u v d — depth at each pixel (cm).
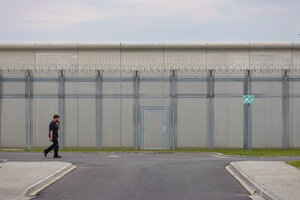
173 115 2656
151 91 2669
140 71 2677
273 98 2672
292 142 2662
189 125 2659
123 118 2666
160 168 1598
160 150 2595
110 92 2670
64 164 1641
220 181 1291
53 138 2067
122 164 1745
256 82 2672
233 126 2659
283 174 1345
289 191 1070
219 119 2661
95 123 2669
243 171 1409
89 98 2672
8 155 2277
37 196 1074
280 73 2675
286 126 2667
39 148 2666
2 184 1190
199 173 1458
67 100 2673
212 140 2658
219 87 2667
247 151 2497
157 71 2673
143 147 2655
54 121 2084
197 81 2667
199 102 2664
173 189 1154
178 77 2670
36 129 2673
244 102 2433
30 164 1644
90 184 1241
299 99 2672
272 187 1123
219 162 1827
